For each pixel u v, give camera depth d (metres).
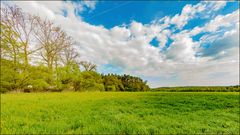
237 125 7.46
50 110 10.12
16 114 8.81
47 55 37.78
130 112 10.38
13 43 32.38
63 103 13.77
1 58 30.98
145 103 14.92
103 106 12.35
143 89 81.56
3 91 30.88
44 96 20.91
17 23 33.38
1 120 7.36
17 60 32.69
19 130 6.02
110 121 7.66
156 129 6.49
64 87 39.53
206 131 6.43
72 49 41.56
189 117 9.05
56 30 38.47
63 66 39.50
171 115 9.52
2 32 31.45
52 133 5.82
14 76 31.47
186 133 6.17
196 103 15.00
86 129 6.30
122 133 6.09
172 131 6.33
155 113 10.14
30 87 34.81
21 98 17.70
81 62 49.50
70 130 6.26
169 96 22.31
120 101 16.17
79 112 9.73
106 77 64.12
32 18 35.44
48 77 36.03
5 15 31.98
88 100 16.69
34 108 10.81
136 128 6.54
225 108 12.45
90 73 45.94
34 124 6.93
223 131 6.50
